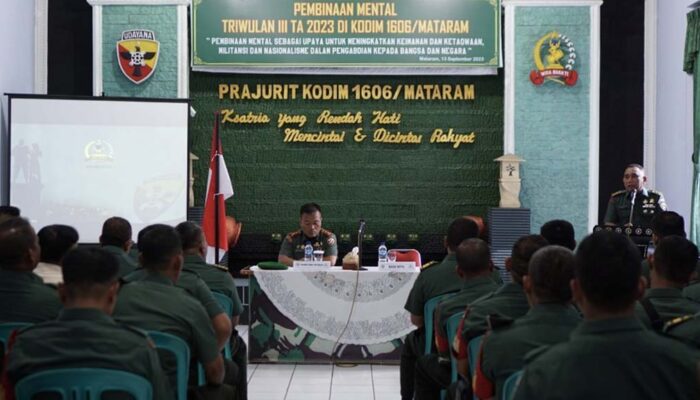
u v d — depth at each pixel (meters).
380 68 9.02
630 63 9.15
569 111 8.92
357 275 6.49
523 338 2.52
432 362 4.22
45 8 8.87
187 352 3.14
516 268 3.13
